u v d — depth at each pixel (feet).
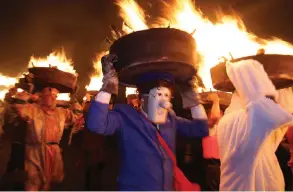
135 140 7.68
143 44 7.20
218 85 11.02
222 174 9.47
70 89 15.55
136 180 7.48
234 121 9.49
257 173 9.09
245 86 9.41
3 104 15.57
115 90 7.54
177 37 7.32
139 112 8.03
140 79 8.13
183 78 8.58
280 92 11.37
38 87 15.16
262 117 8.84
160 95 7.82
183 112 13.88
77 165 19.43
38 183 14.66
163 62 7.27
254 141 8.77
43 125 15.07
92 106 7.40
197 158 16.58
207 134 8.65
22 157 14.74
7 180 14.70
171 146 7.97
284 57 9.67
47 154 15.02
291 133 12.59
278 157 15.19
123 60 7.41
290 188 14.87
